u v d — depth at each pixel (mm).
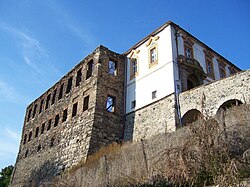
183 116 20359
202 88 19766
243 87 17156
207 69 27484
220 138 9375
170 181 9008
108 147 21938
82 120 25359
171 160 9539
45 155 29141
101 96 25359
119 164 14188
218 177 7348
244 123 11422
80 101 27234
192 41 26703
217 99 18406
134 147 16312
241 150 9391
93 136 23109
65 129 27609
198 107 19453
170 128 20344
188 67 23875
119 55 29234
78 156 23234
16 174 33875
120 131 25109
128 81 27547
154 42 26016
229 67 31859
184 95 20953
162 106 22125
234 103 17719
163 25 25406
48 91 35781
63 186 16406
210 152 8648
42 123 33562
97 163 17109
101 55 27500
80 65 30312
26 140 36000
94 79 26312
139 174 11375
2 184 38781
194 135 9484
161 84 23172
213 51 29562
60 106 30922
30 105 39812
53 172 25719
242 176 7715
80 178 15664
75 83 29750
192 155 8906
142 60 26781
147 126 22797
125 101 26734
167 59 23578
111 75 27297
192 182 8258
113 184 12008
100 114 24484
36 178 28344
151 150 13555
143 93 24875
